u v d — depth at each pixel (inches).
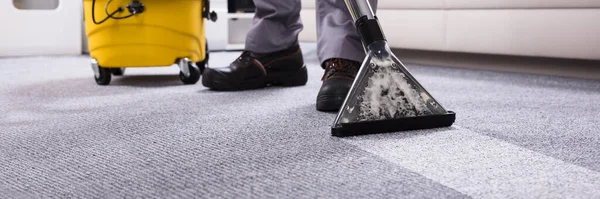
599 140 40.1
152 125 46.3
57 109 55.0
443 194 28.2
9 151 38.7
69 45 123.6
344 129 40.2
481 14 85.3
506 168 32.7
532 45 80.1
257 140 40.2
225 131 43.4
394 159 34.7
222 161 34.9
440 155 35.5
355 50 52.0
